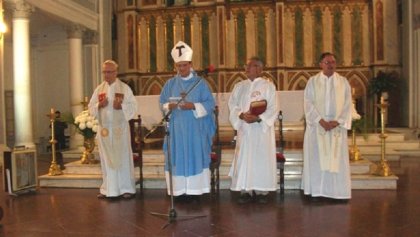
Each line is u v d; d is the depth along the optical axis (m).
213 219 4.95
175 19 14.01
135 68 14.05
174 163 5.62
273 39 13.52
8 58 13.10
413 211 5.21
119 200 6.07
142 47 14.23
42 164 10.22
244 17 13.64
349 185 5.77
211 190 6.34
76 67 12.69
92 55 13.55
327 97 5.85
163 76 14.03
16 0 9.98
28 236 4.45
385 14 13.01
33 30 13.82
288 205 5.61
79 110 12.60
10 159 6.45
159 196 6.27
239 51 13.69
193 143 5.61
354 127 7.38
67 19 11.88
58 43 13.95
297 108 8.70
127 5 14.03
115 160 6.13
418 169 8.59
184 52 5.59
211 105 5.64
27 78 10.30
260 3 13.47
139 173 6.90
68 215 5.29
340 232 4.40
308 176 5.94
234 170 5.87
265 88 5.75
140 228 4.66
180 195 5.93
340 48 13.39
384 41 12.99
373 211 5.24
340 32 13.38
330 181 5.82
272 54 13.55
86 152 7.68
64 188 7.02
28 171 6.70
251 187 5.71
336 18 13.38
